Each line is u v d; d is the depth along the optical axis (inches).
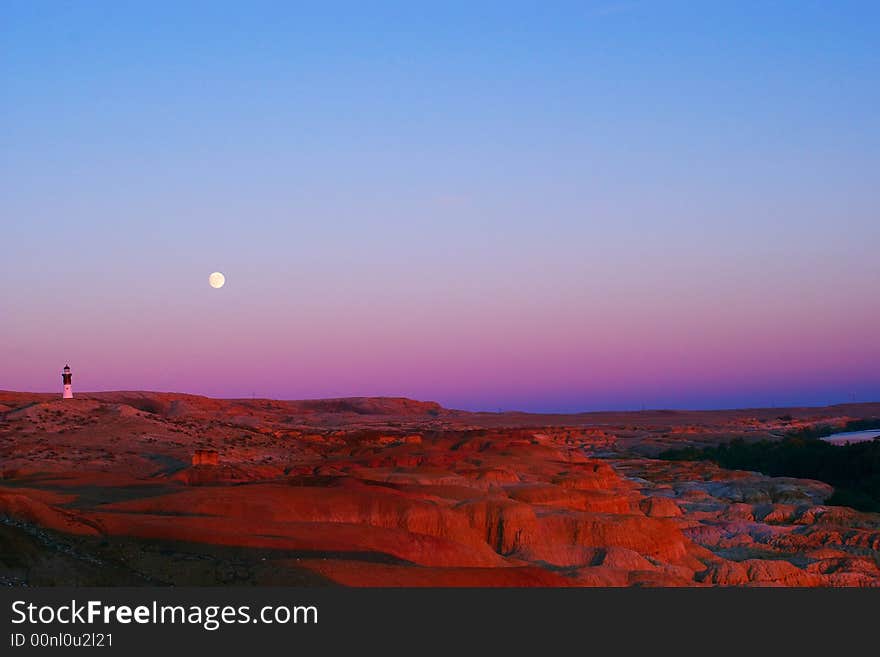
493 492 2672.2
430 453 3905.0
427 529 2011.6
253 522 1654.8
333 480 2463.1
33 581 1196.5
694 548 2277.3
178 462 3250.5
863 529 2731.3
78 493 2134.6
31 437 3280.0
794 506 3078.2
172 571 1331.2
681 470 4431.6
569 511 2316.7
